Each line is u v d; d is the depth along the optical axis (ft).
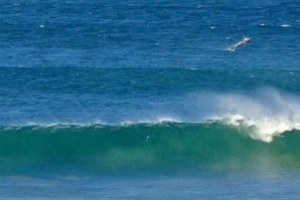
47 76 522.88
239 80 527.81
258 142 398.62
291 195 339.77
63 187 351.05
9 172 374.02
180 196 338.54
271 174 371.76
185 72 533.96
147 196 338.54
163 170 380.99
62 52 602.44
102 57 586.45
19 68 536.01
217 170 379.76
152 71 533.14
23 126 397.60
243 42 625.41
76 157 389.80
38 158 386.73
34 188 348.79
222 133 400.26
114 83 515.50
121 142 395.14
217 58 593.42
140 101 476.13
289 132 402.93
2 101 474.08
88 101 476.13
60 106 465.88
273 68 560.20
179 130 400.26
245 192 343.46
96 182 360.28
